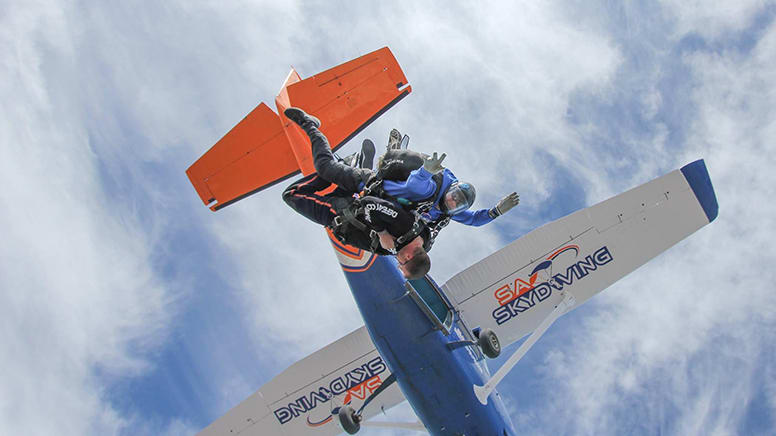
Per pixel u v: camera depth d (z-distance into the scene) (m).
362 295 7.77
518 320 9.69
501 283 9.67
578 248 9.61
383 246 4.44
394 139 4.82
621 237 9.51
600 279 9.55
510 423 9.02
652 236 9.42
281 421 10.27
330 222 4.78
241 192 7.62
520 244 9.70
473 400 8.18
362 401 9.99
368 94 7.35
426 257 4.36
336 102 7.38
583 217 9.60
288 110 5.08
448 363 7.95
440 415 8.21
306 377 10.10
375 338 7.98
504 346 9.73
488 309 9.62
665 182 9.39
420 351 7.88
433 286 8.38
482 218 5.01
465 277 9.64
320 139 4.91
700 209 9.32
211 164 7.59
